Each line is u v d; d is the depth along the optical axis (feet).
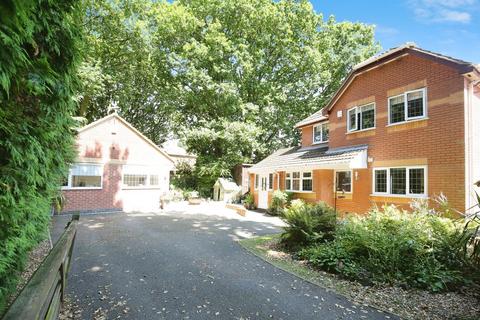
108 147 53.26
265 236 32.58
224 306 14.33
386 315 13.75
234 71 85.25
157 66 84.74
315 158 49.47
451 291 16.63
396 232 21.15
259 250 26.17
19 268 10.24
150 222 42.04
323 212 27.58
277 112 88.22
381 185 39.19
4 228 8.13
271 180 63.52
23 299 5.69
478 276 16.94
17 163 8.42
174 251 25.17
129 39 72.59
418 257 18.99
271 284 17.57
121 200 55.06
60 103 10.80
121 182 55.11
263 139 92.12
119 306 13.92
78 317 12.62
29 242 10.65
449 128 31.04
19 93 8.17
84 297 14.80
